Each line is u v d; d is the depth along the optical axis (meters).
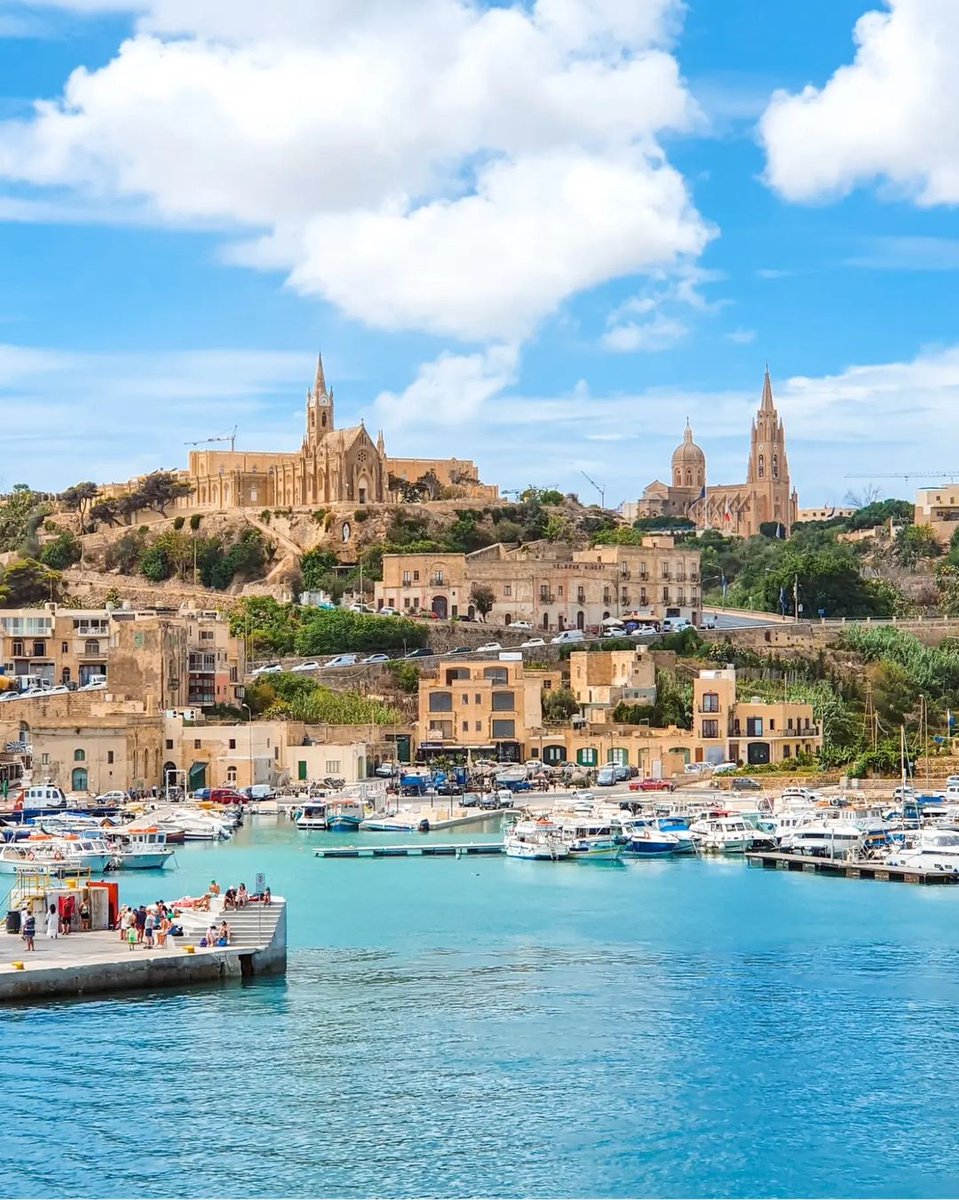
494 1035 106.94
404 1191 82.94
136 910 127.25
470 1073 99.00
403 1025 108.62
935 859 175.88
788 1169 85.62
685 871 181.88
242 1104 93.31
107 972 112.81
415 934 140.38
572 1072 99.81
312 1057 101.25
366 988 118.81
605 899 160.25
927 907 155.25
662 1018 111.50
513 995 117.38
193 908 127.62
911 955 131.75
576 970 125.94
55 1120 90.50
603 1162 86.56
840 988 120.44
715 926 144.75
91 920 125.00
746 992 118.88
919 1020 111.25
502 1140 88.88
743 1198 82.12
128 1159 86.00
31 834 187.88
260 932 121.31
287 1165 85.62
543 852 191.00
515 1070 99.81
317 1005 113.25
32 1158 85.94
